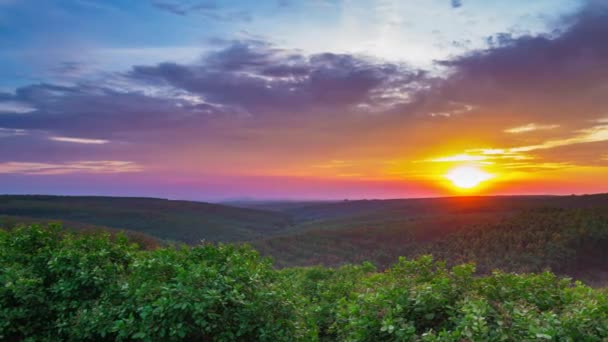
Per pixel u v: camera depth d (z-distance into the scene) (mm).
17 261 6438
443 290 5137
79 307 5625
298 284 9664
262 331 4879
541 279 5531
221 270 5660
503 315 4266
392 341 4551
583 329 3902
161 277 5477
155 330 4594
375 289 5805
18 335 5789
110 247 6801
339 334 6227
